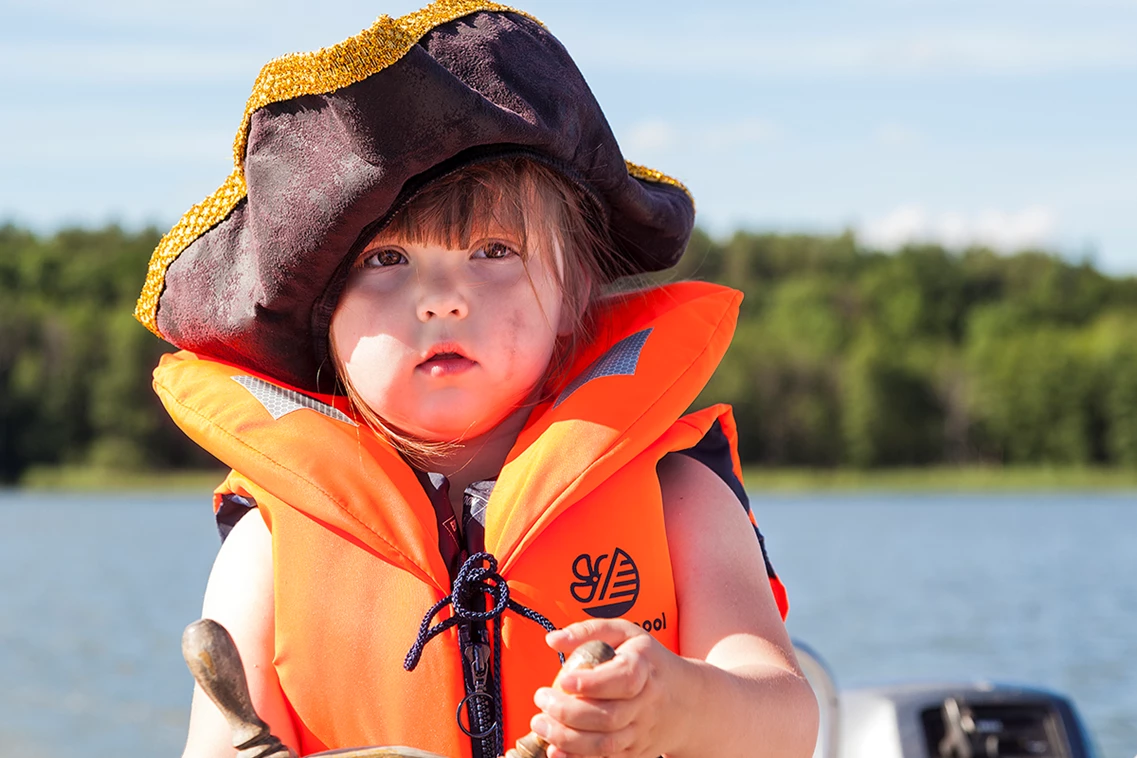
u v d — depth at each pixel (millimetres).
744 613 1404
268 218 1393
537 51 1450
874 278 74312
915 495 53625
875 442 62375
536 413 1515
